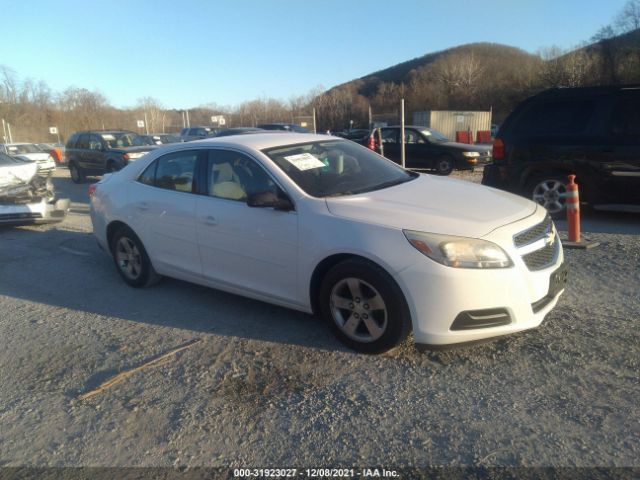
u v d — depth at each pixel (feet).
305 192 13.35
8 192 28.71
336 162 15.29
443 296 10.98
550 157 25.08
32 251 24.34
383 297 11.64
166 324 14.90
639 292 15.37
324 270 12.87
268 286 13.97
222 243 14.69
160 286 18.24
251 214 13.92
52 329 15.11
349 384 11.18
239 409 10.53
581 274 17.26
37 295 18.12
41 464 9.30
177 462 9.11
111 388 11.66
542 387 10.64
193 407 10.71
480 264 10.99
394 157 56.29
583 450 8.78
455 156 52.19
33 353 13.65
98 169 55.16
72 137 58.95
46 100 211.20
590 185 24.36
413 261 11.15
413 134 55.06
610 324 13.26
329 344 13.01
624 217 26.08
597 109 24.07
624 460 8.50
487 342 12.23
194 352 13.07
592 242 20.86
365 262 11.82
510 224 11.83
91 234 27.48
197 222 15.24
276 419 10.14
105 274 20.12
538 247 11.98
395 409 10.21
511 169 26.32
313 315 14.61
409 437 9.37
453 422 9.71
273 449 9.30
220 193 14.99
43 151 83.87
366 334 12.36
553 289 12.20
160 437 9.82
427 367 11.66
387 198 13.23
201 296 17.01
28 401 11.40
